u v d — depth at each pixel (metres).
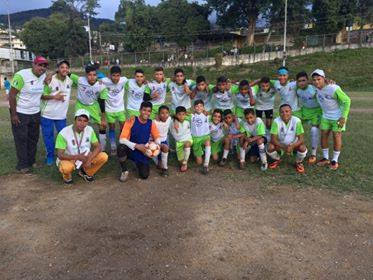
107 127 8.60
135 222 4.89
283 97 7.66
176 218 4.99
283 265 3.98
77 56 58.09
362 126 11.18
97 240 4.46
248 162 7.38
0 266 4.01
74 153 6.16
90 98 7.36
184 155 6.75
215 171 6.89
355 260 4.07
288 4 46.69
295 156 7.37
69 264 4.02
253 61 44.94
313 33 49.56
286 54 44.00
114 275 3.82
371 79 34.25
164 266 3.96
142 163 6.38
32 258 4.14
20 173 6.77
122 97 7.80
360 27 49.28
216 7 49.28
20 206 5.43
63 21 61.25
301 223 4.87
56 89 7.02
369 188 5.99
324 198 5.65
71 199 5.63
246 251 4.22
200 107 6.85
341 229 4.72
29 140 6.92
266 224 4.83
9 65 54.94
